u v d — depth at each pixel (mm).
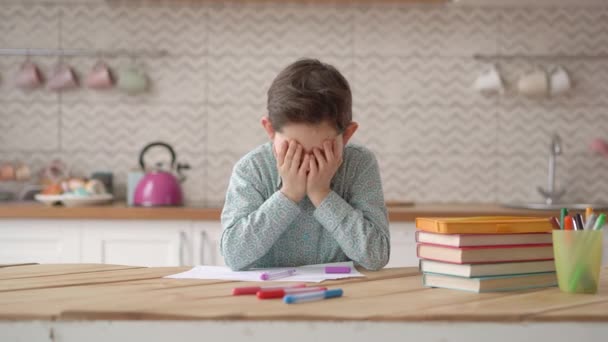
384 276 1252
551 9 3076
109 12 3078
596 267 1062
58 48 3076
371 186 1497
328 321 882
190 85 3098
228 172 3111
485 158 3105
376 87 3098
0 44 3061
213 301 978
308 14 3084
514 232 1099
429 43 3086
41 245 2555
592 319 892
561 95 3082
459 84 3096
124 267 1354
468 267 1064
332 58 3092
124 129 3096
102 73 2980
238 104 3102
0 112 3082
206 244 2566
